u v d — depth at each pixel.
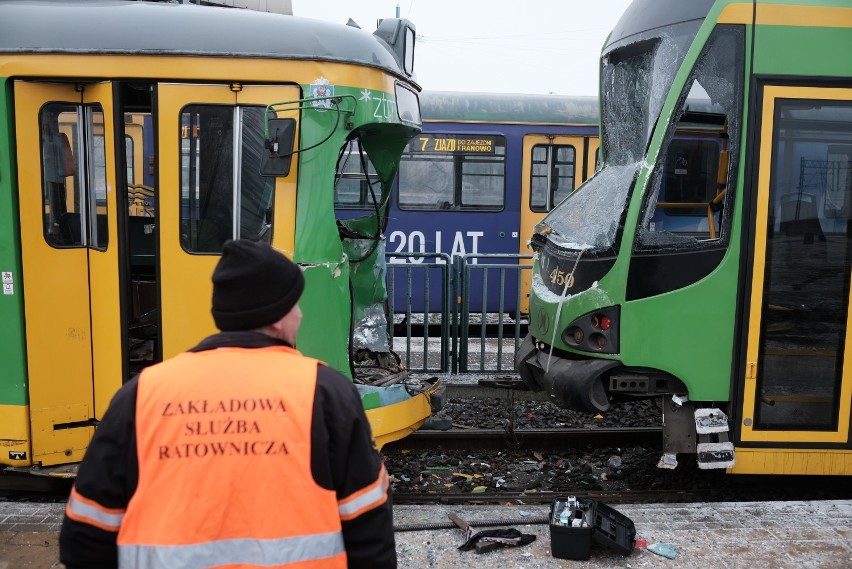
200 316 4.34
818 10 4.46
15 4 4.29
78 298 4.42
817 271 4.55
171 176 4.27
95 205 4.38
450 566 3.64
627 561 3.69
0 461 4.38
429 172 10.66
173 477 1.64
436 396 5.05
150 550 1.61
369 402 4.50
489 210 10.71
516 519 4.16
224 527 1.63
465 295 7.51
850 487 5.34
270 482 1.65
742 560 3.69
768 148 4.47
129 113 5.18
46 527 4.00
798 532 4.00
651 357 4.56
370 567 1.73
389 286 7.42
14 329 4.29
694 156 4.76
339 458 1.72
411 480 5.48
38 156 4.27
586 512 3.95
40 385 4.35
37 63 4.17
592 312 4.65
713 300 4.52
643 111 4.78
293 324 1.89
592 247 4.72
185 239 4.31
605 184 5.02
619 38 5.07
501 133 10.65
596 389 4.68
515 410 6.96
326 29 4.36
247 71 4.23
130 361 4.82
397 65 4.79
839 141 4.52
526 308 10.46
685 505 4.37
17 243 4.27
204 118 4.27
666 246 4.54
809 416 4.61
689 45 4.56
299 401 1.71
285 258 1.88
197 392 1.70
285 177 4.29
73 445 4.45
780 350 4.57
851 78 4.47
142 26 4.20
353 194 7.38
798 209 4.54
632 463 5.80
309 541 1.64
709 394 4.57
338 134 4.33
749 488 5.31
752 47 4.45
